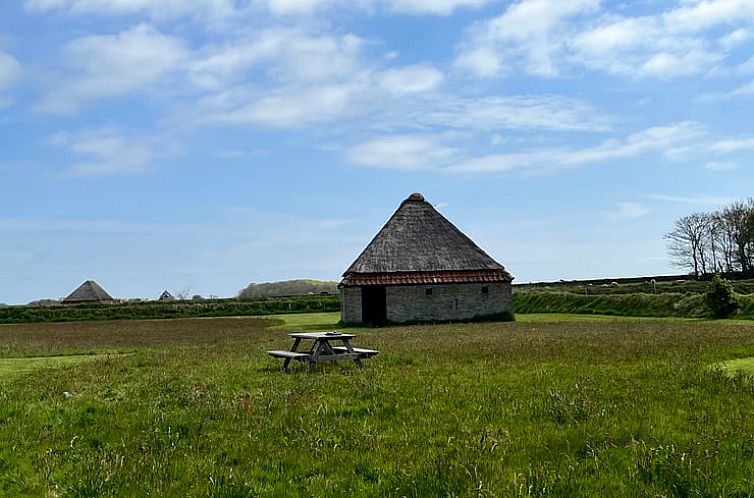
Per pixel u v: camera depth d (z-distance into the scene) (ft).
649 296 177.58
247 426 37.68
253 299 281.95
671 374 49.70
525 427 35.58
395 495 26.73
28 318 234.17
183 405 44.80
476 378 51.16
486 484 26.96
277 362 68.80
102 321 225.76
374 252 176.45
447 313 170.40
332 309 257.34
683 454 28.86
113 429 38.14
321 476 29.25
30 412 42.75
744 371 53.16
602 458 29.94
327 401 43.55
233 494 27.20
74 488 28.22
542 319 164.25
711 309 152.46
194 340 114.93
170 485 28.32
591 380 48.39
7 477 30.35
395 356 68.44
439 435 34.71
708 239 323.78
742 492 26.37
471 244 180.65
